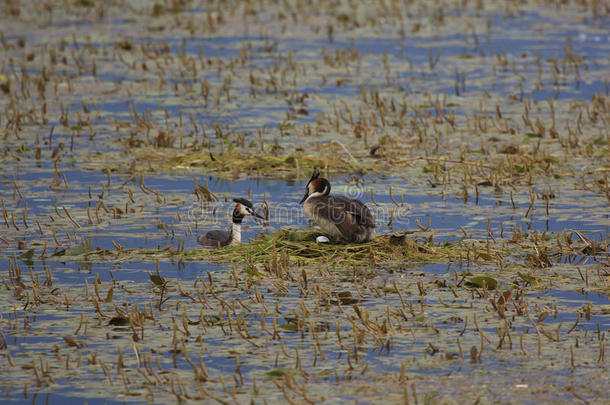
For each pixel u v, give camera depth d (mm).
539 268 12586
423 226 14688
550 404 8477
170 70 28094
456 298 11453
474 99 24594
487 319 10680
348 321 10641
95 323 10562
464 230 14180
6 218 14852
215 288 11820
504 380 9000
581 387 8836
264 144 20281
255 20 35844
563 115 22750
